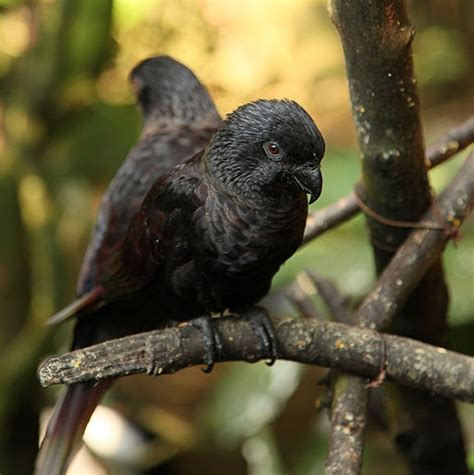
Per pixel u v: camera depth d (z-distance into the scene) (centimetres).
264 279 338
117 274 340
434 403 340
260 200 335
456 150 339
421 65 466
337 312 341
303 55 472
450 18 475
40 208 371
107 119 374
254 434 372
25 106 371
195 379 381
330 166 373
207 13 405
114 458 379
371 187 336
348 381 332
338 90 468
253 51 450
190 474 378
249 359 333
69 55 370
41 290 370
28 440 369
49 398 372
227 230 335
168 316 341
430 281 338
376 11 330
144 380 383
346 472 329
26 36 372
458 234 336
